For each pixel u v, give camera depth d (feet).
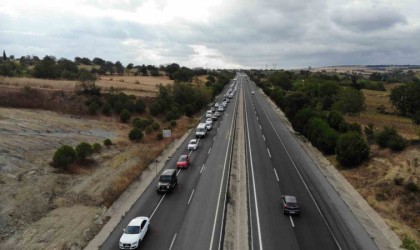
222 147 161.89
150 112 233.76
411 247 74.13
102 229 81.05
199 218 86.79
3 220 80.23
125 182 109.60
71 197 97.50
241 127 212.02
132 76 457.68
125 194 103.40
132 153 143.95
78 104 221.25
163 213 89.71
